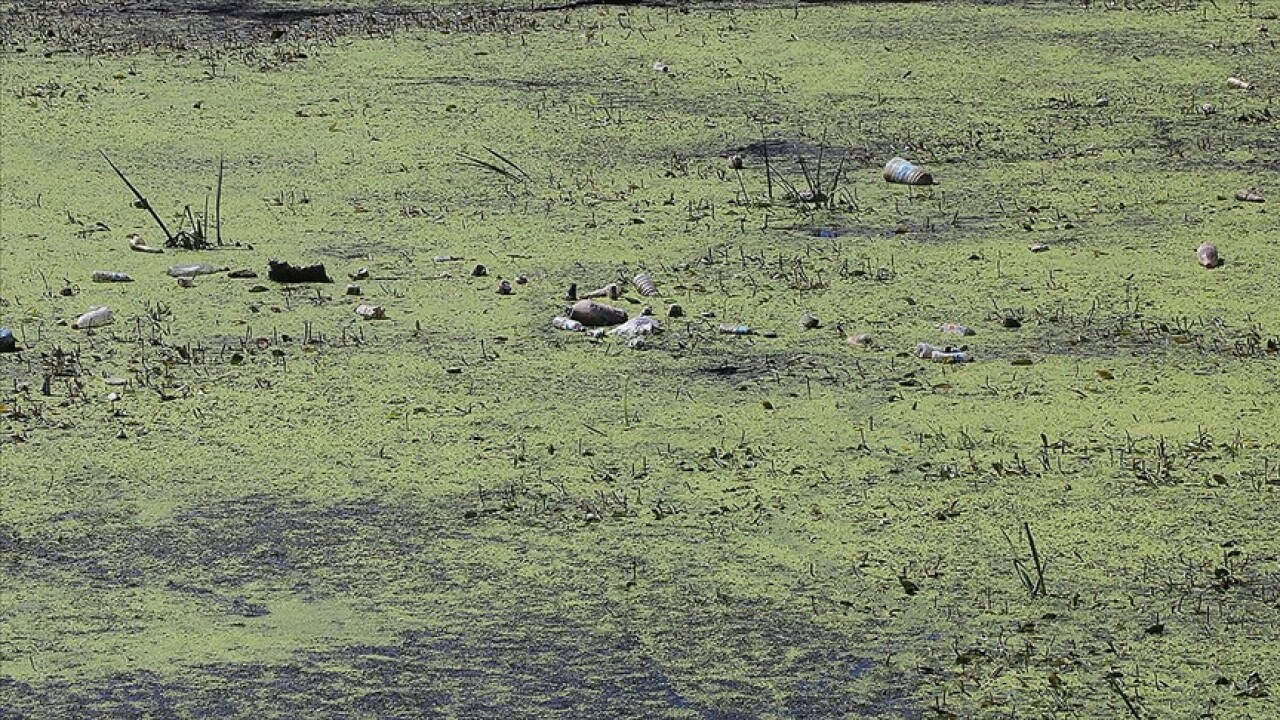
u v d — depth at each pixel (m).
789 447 16.20
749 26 31.09
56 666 12.76
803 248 21.84
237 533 14.72
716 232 22.47
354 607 13.55
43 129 26.47
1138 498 15.07
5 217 23.05
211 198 23.88
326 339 18.89
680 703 12.16
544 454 16.09
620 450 16.16
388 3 32.56
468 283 20.64
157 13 32.16
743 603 13.48
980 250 21.72
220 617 13.43
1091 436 16.36
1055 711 11.93
